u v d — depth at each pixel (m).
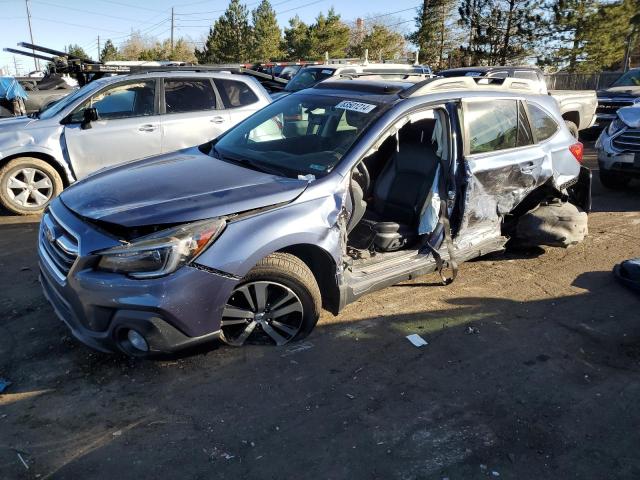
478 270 4.93
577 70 32.84
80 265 2.89
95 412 2.87
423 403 3.01
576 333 3.82
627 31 32.16
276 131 4.18
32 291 4.28
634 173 7.48
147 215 2.93
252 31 51.66
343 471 2.51
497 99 4.50
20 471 2.46
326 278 3.55
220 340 3.19
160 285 2.82
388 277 3.86
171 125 6.95
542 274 4.86
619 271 4.70
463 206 4.16
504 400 3.06
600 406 3.04
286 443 2.68
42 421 2.79
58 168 6.61
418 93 3.98
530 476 2.52
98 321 2.92
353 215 3.81
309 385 3.14
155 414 2.86
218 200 3.09
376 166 4.69
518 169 4.52
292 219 3.20
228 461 2.55
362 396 3.06
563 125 5.17
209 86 7.25
